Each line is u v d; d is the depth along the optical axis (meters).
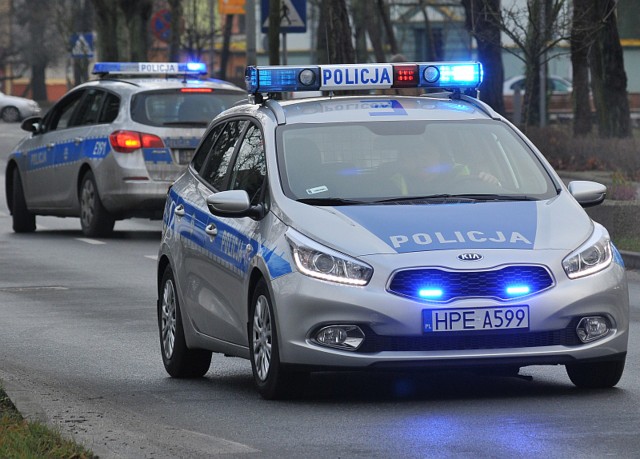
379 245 18.48
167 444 16.56
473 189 20.30
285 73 21.89
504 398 19.17
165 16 80.94
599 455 15.45
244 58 159.38
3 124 125.38
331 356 18.30
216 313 20.94
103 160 44.59
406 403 18.92
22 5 159.88
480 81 22.59
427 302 18.11
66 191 46.75
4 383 20.80
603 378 19.48
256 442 16.64
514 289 18.30
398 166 20.50
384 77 22.30
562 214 19.53
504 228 18.92
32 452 15.31
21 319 29.20
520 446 15.95
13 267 38.69
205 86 44.88
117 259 40.44
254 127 21.58
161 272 23.50
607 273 18.84
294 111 21.56
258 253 19.39
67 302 31.81
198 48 108.06
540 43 50.03
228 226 20.67
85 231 46.22
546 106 92.00
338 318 18.23
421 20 138.25
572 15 56.62
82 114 46.53
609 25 67.19
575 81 74.12
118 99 44.81
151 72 46.16
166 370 22.73
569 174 58.53
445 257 18.25
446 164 20.66
